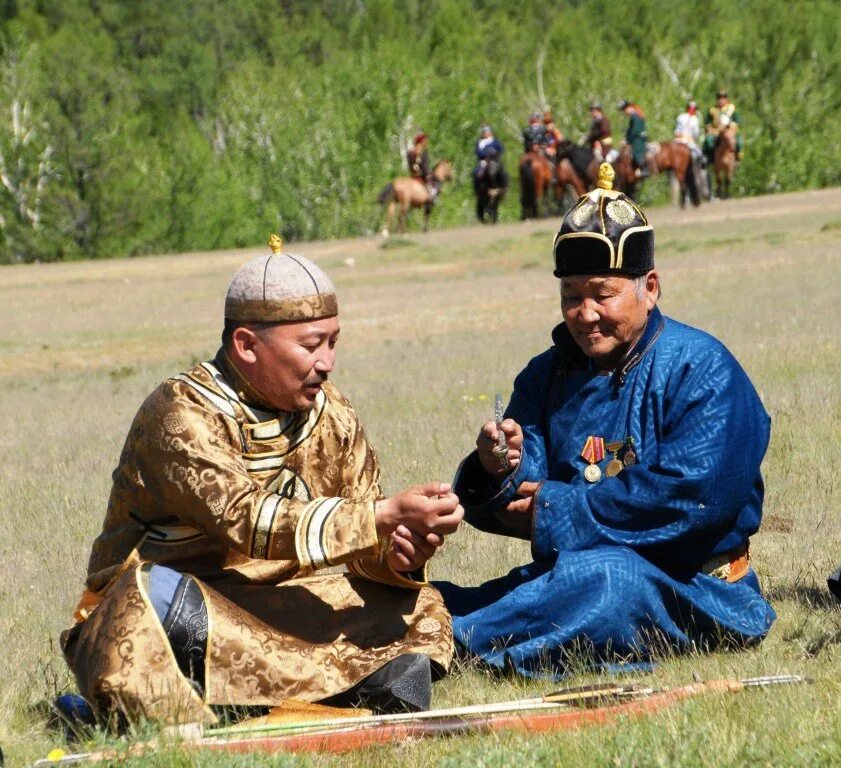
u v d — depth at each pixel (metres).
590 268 7.14
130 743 5.71
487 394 17.16
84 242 85.88
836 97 93.94
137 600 6.21
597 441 7.39
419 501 6.40
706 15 132.00
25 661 7.92
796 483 11.03
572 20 131.50
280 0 149.75
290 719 6.25
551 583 7.05
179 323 31.66
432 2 146.50
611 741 5.47
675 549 7.20
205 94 118.38
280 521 6.39
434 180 57.56
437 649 6.82
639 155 53.28
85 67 87.88
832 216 43.59
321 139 93.06
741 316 21.86
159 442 6.55
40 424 18.45
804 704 5.89
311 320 6.54
